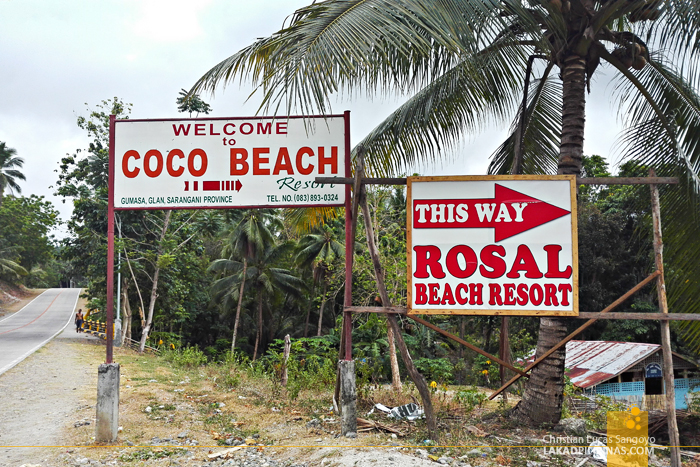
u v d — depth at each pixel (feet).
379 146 26.16
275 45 17.12
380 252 42.57
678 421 31.24
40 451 18.99
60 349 60.85
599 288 72.33
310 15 16.89
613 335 72.13
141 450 18.92
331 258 86.48
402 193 49.70
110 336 20.08
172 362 52.90
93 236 73.92
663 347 17.24
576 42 22.22
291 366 32.78
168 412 25.26
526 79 25.85
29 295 191.42
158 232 79.97
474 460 16.92
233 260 109.50
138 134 20.92
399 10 15.02
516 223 18.29
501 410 24.79
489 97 24.43
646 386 51.21
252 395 30.04
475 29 16.06
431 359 63.98
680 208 23.07
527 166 29.58
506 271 18.20
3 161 190.08
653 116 24.48
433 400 26.94
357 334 67.00
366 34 14.40
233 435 21.09
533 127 29.22
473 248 18.35
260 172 20.76
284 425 22.57
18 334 84.02
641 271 73.87
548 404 22.02
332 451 17.44
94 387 34.06
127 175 20.77
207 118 20.97
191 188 20.77
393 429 20.33
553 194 18.26
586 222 74.69
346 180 19.52
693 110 23.99
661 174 23.80
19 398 29.63
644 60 22.33
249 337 122.11
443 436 19.61
